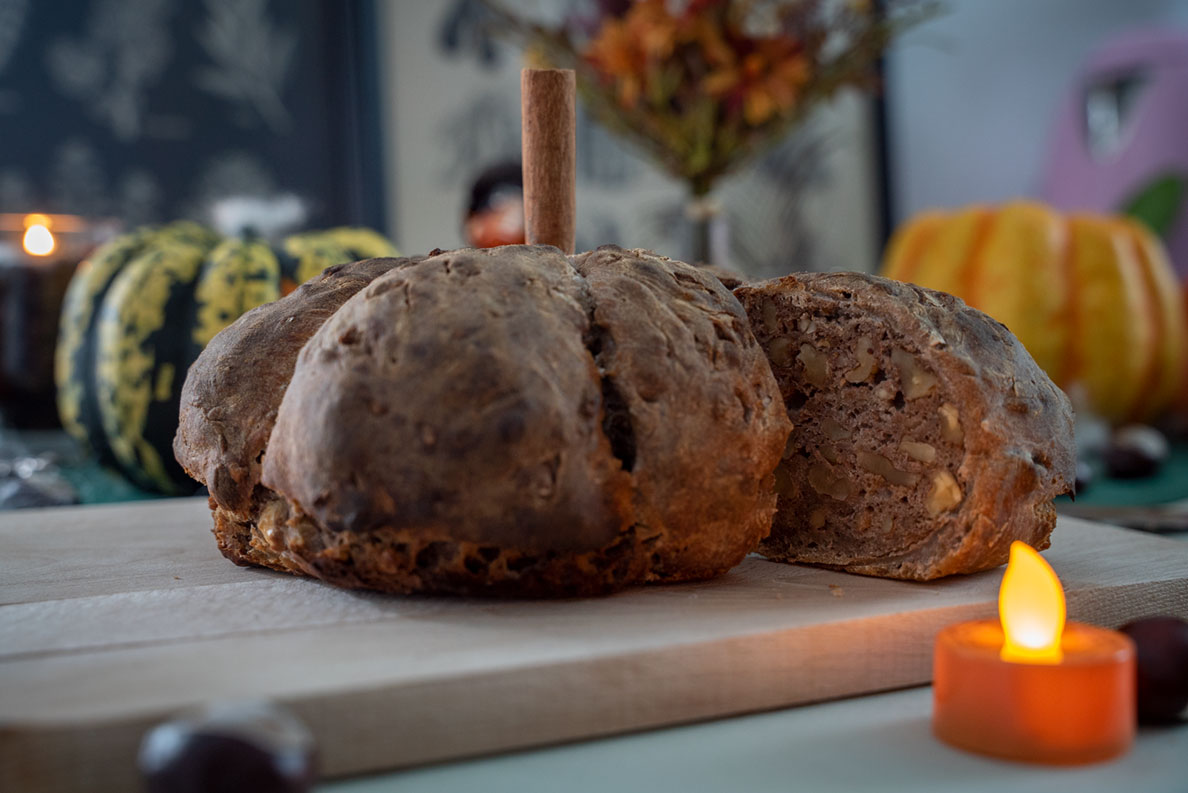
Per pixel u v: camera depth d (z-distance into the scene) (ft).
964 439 1.26
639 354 1.19
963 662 0.99
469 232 2.98
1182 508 1.76
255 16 3.45
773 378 1.27
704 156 2.39
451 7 3.63
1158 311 2.81
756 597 1.20
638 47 2.28
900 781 0.95
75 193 3.34
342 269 1.36
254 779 0.82
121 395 2.09
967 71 4.15
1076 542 1.44
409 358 1.12
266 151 3.50
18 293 2.54
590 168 3.77
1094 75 3.77
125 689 0.97
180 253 2.24
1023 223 2.76
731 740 1.03
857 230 4.12
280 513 1.25
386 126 3.59
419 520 1.12
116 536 1.54
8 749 0.90
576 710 1.02
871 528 1.32
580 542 1.15
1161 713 1.03
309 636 1.08
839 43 3.36
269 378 1.28
